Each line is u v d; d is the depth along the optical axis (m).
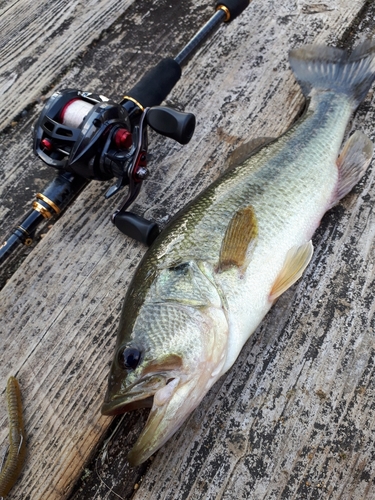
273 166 0.41
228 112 0.50
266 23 0.56
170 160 0.48
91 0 0.61
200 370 0.32
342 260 0.40
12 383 0.37
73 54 0.57
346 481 0.32
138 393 0.30
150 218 0.45
